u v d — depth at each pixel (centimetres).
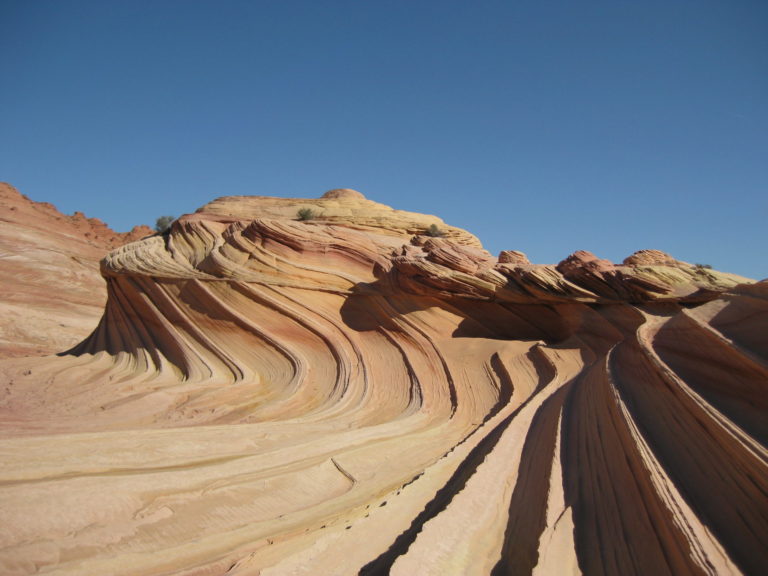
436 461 1068
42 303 5138
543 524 660
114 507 675
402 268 2314
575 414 1124
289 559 585
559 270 2345
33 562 538
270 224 2528
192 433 1130
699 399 738
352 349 2098
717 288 1845
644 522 588
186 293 2447
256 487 848
